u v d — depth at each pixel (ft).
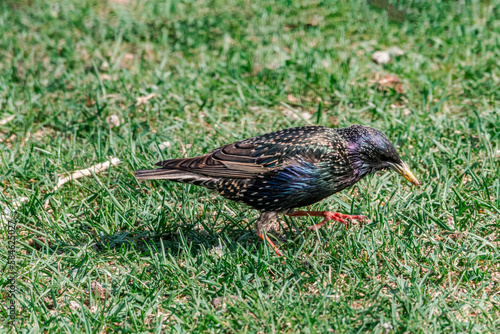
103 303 20.35
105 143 31.22
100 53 43.37
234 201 24.77
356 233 23.35
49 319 19.22
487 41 42.24
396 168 23.18
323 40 44.32
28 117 33.86
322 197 23.12
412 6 47.98
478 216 24.35
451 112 33.88
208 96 35.94
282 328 18.98
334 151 22.39
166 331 19.02
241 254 22.47
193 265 22.16
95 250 23.44
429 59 40.24
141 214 25.26
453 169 27.68
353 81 37.47
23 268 22.00
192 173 22.44
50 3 54.08
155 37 46.24
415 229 23.81
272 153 22.36
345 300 20.04
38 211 25.43
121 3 54.75
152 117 34.19
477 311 19.44
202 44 44.29
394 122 32.19
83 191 27.40
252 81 38.17
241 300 19.76
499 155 28.76
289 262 22.00
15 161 29.45
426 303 19.62
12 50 44.78
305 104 35.29
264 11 49.62
